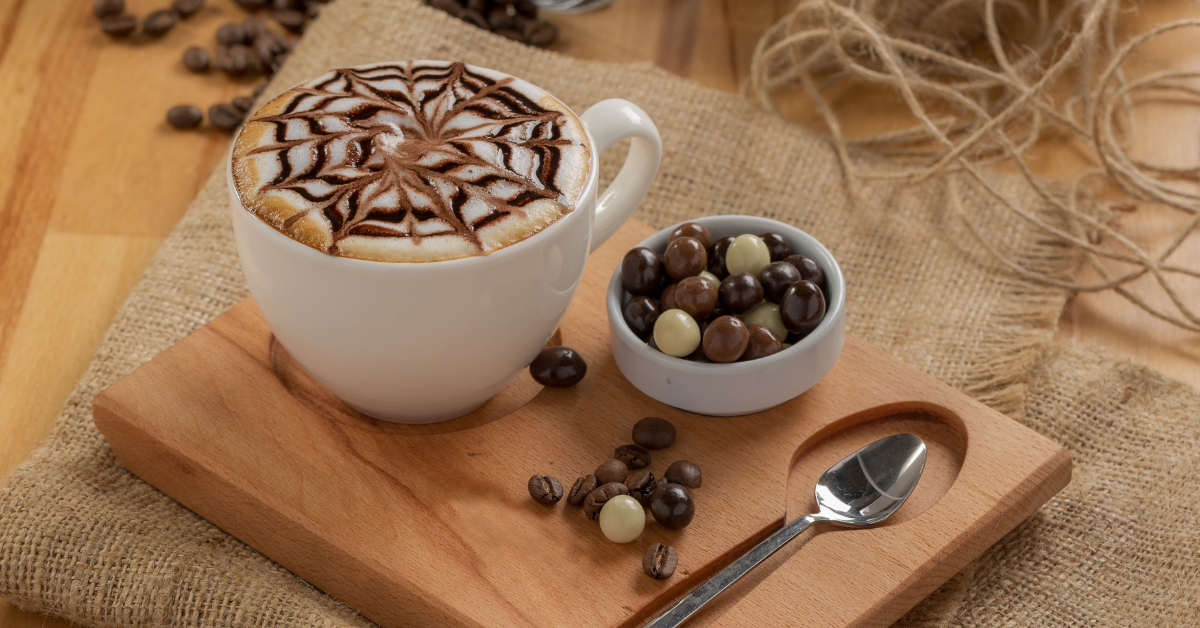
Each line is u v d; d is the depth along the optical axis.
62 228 0.77
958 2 0.83
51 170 0.80
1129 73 0.86
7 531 0.62
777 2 0.94
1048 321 0.73
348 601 0.62
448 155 0.60
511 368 0.63
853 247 0.77
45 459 0.66
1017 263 0.76
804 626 0.59
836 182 0.79
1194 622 0.62
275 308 0.60
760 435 0.65
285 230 0.58
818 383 0.66
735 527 0.62
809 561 0.61
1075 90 0.83
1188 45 0.87
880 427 0.66
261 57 0.86
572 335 0.68
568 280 0.61
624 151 0.80
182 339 0.67
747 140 0.81
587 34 0.90
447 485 0.63
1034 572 0.64
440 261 0.58
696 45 0.90
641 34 0.90
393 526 0.62
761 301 0.65
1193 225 0.72
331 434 0.64
